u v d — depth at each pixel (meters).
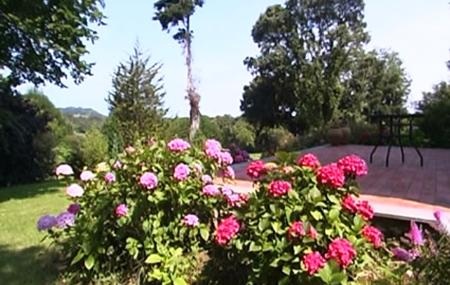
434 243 2.11
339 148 10.55
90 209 2.84
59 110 15.45
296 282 2.03
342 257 1.91
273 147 15.33
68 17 8.27
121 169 2.76
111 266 2.77
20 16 7.79
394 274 2.10
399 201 3.67
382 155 8.59
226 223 2.26
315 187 2.17
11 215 5.39
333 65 23.34
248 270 2.30
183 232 2.62
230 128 20.64
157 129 11.12
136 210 2.62
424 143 11.19
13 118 10.09
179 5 23.11
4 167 10.09
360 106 23.48
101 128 12.52
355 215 2.23
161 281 2.51
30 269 3.07
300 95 23.16
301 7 23.88
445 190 4.39
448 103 11.51
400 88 24.50
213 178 2.95
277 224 2.10
